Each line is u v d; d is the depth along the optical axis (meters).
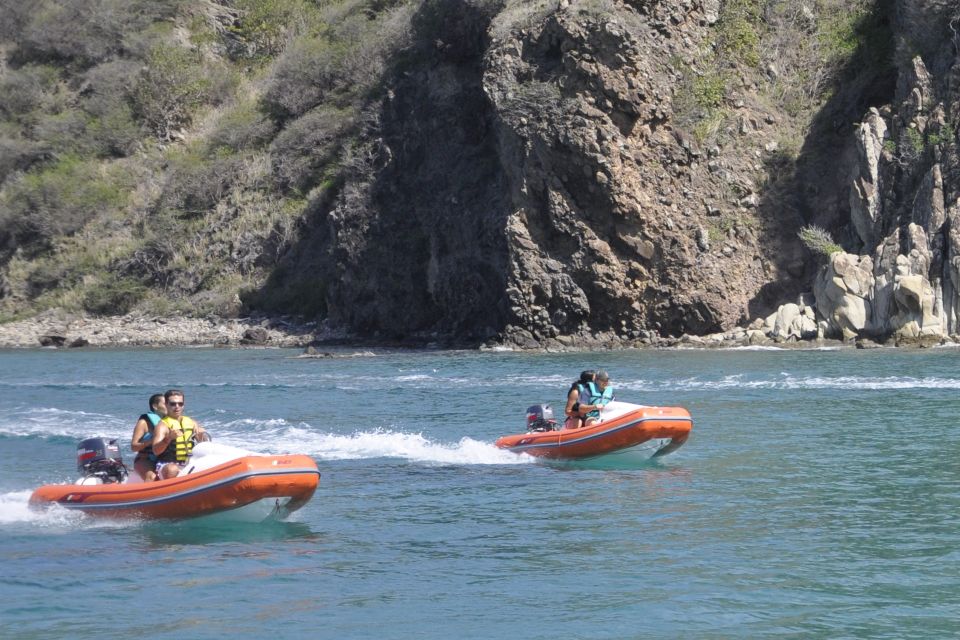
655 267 76.69
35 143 135.00
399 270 92.94
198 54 140.00
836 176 77.94
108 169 130.50
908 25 74.81
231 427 37.41
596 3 77.00
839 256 68.06
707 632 14.49
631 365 57.75
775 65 83.69
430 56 95.44
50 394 52.12
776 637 14.26
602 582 16.81
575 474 26.75
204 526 21.27
